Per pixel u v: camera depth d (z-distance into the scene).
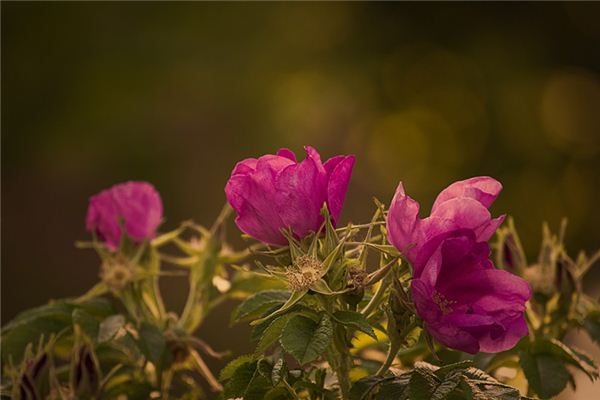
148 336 1.91
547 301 1.95
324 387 1.63
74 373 1.89
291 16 10.07
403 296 1.45
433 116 10.63
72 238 9.98
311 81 10.15
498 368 2.02
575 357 1.82
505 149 10.42
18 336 2.00
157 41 9.52
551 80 10.62
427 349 1.93
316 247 1.49
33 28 9.47
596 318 1.97
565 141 10.49
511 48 10.60
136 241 2.08
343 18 10.52
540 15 10.64
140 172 9.52
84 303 2.04
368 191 10.54
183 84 9.59
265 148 9.82
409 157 10.58
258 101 9.81
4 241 9.85
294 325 1.43
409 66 10.63
